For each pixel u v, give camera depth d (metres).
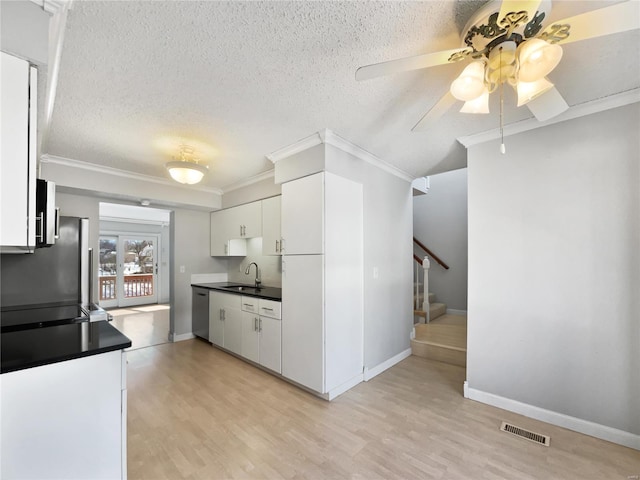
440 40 1.37
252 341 3.19
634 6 0.93
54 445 1.17
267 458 1.75
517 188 2.28
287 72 1.59
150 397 2.52
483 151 2.45
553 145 2.14
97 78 1.62
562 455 1.76
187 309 4.38
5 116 1.02
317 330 2.50
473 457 1.75
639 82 1.73
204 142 2.55
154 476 1.61
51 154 2.79
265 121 2.17
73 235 2.84
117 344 1.33
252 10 1.18
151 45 1.37
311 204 2.57
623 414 1.86
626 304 1.87
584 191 2.02
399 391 2.63
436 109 1.58
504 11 1.04
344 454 1.79
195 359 3.47
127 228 7.17
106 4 1.13
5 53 1.02
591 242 1.99
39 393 1.14
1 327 1.74
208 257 4.67
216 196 4.34
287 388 2.70
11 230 1.02
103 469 1.27
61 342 1.37
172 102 1.88
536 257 2.19
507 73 1.27
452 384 2.78
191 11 1.18
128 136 2.40
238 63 1.51
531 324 2.20
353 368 2.76
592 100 1.94
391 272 3.37
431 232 5.47
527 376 2.21
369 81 1.67
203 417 2.20
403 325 3.55
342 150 2.65
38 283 2.68
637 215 1.84
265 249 3.56
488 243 2.40
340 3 1.14
